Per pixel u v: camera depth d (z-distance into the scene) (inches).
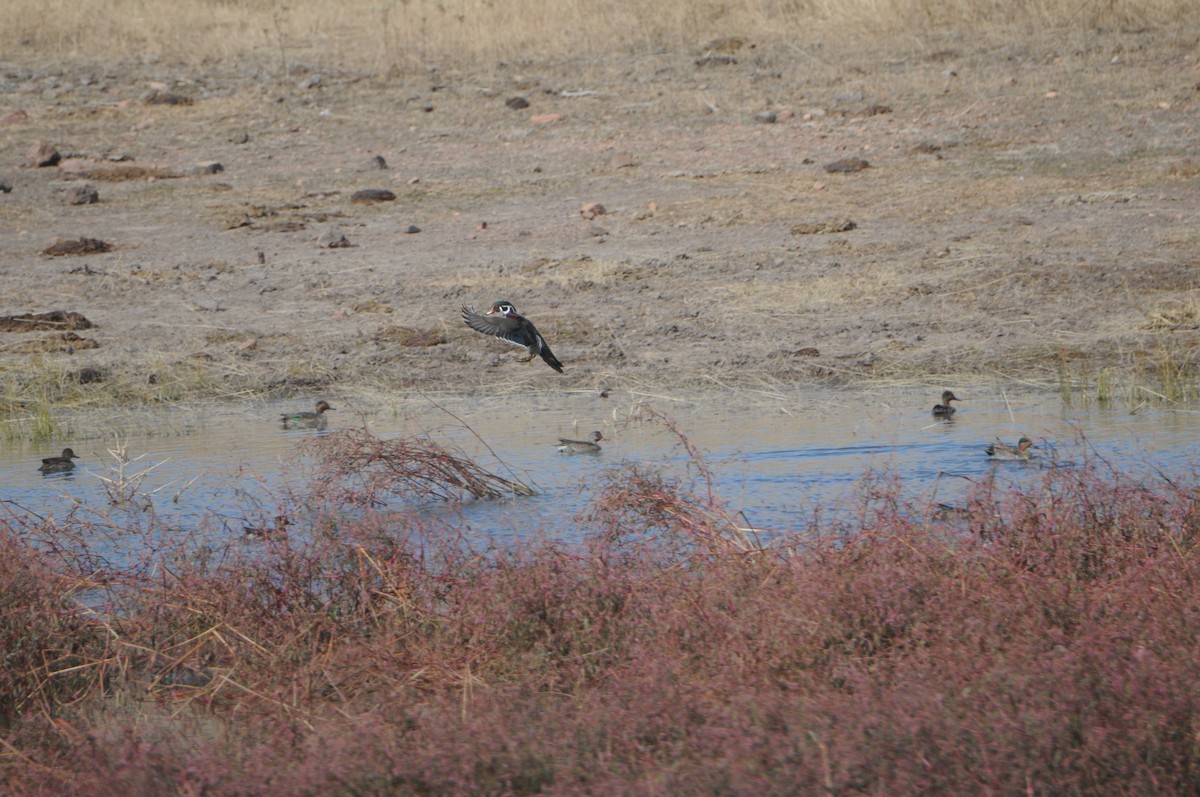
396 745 227.0
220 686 287.1
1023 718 220.1
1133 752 217.3
